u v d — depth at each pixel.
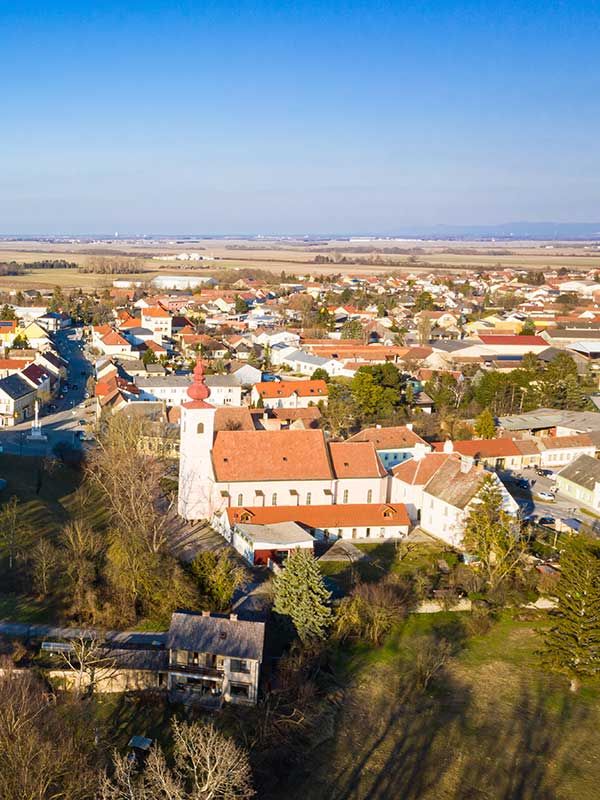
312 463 120.31
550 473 148.75
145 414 169.00
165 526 115.56
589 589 82.56
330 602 90.00
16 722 55.59
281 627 86.81
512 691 82.62
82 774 55.88
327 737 72.69
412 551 111.62
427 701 79.69
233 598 94.19
